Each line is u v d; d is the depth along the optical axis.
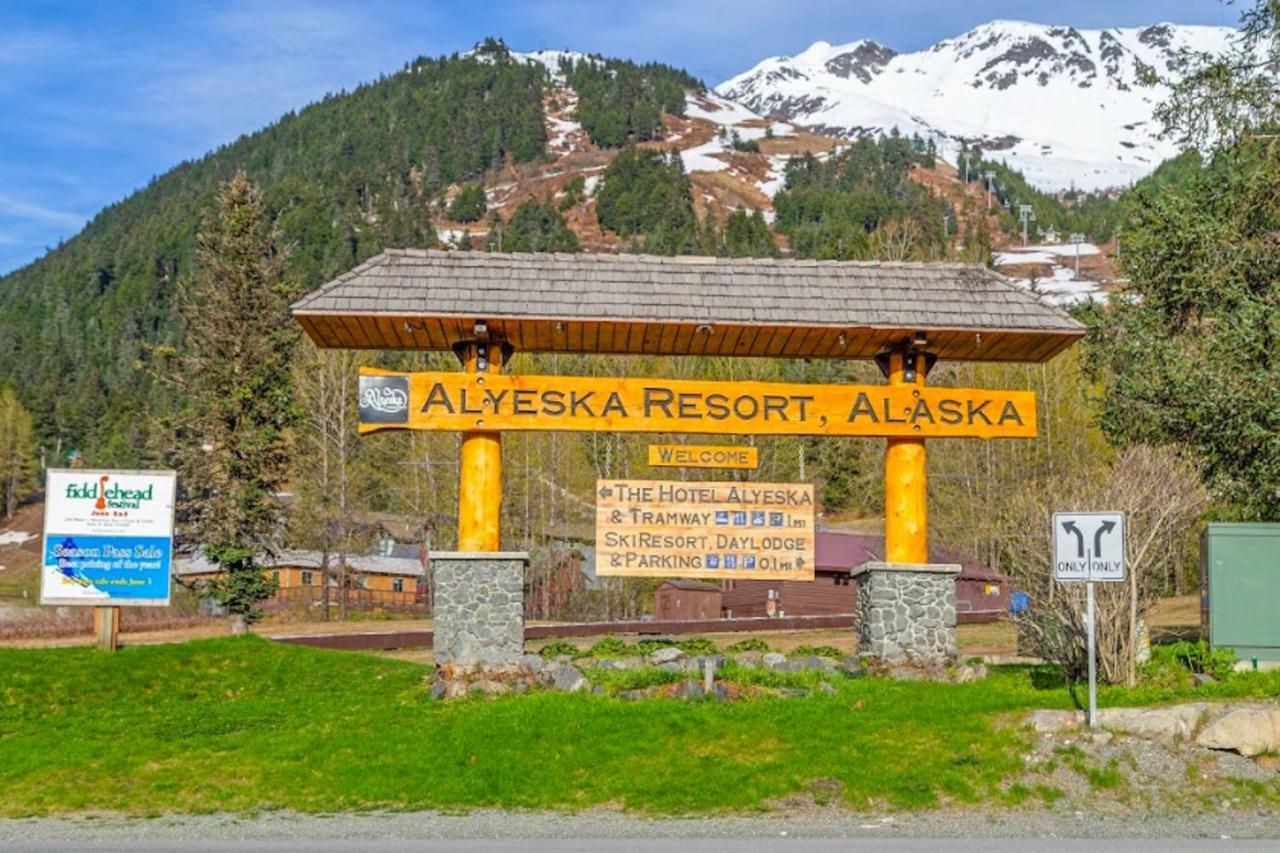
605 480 21.55
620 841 13.44
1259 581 19.64
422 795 15.78
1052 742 16.45
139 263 195.38
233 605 36.62
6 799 16.30
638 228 199.25
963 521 48.28
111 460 118.38
